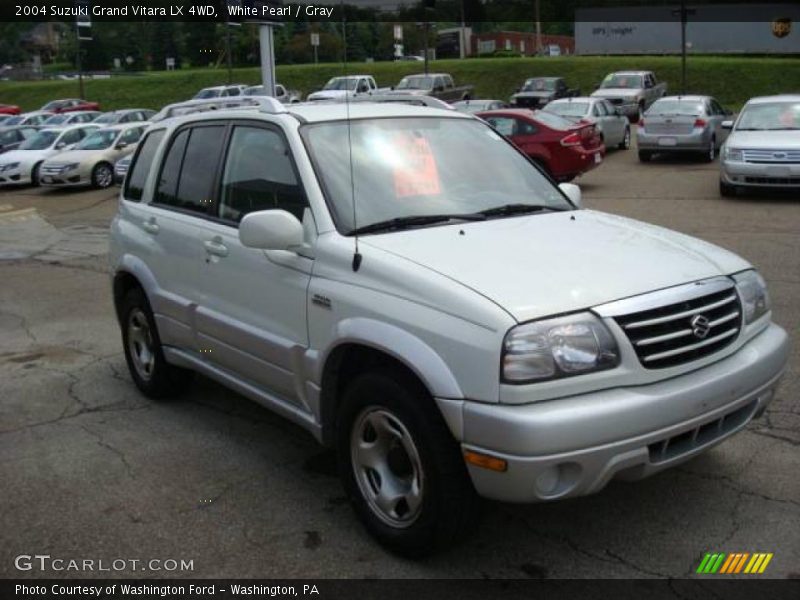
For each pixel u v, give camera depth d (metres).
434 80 30.89
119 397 5.67
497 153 4.68
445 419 3.10
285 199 4.08
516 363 2.96
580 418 2.94
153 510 3.98
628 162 20.23
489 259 3.43
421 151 4.36
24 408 5.52
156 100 49.94
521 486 2.97
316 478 4.29
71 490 4.22
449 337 3.10
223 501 4.05
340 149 4.14
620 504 3.85
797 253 9.22
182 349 5.05
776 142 12.97
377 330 3.34
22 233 14.75
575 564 3.39
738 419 3.50
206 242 4.55
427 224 3.90
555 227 3.94
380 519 3.54
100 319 8.09
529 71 43.81
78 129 23.81
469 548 3.53
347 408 3.58
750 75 39.47
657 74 40.78
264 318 4.12
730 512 3.75
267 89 13.75
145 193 5.39
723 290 3.45
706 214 12.25
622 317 3.11
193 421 5.15
